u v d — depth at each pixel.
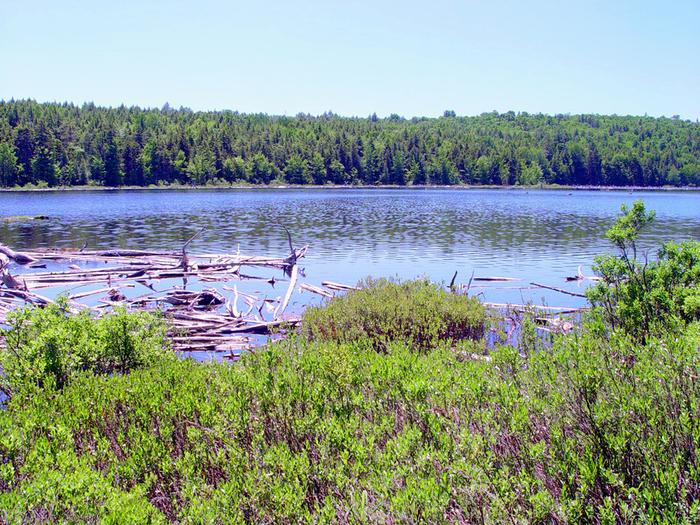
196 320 14.84
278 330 13.16
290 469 4.43
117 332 9.02
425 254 29.45
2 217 50.38
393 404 5.88
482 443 4.40
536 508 3.62
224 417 5.66
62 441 5.54
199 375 7.57
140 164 135.12
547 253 29.84
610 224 46.97
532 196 108.94
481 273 23.92
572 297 18.91
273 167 154.38
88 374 8.21
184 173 142.50
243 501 4.23
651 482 3.83
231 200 84.31
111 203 74.88
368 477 4.30
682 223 48.41
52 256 26.19
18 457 5.15
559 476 4.04
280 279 22.64
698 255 9.31
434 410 5.38
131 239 35.59
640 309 8.77
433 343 10.20
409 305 11.95
